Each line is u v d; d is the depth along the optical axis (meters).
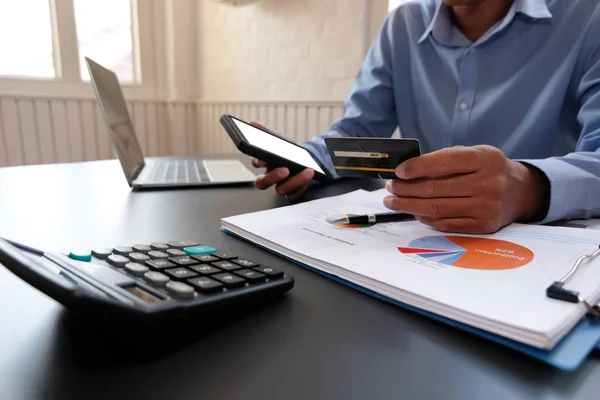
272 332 0.21
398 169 0.37
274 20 1.99
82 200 0.54
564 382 0.18
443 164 0.36
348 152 0.40
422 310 0.23
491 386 0.17
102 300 0.17
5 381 0.17
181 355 0.19
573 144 0.79
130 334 0.18
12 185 0.64
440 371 0.18
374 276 0.26
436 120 0.94
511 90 0.82
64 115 1.97
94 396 0.16
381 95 1.03
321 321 0.23
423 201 0.37
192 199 0.56
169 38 2.33
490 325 0.20
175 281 0.23
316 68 1.86
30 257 0.20
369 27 1.67
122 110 0.83
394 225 0.40
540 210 0.43
